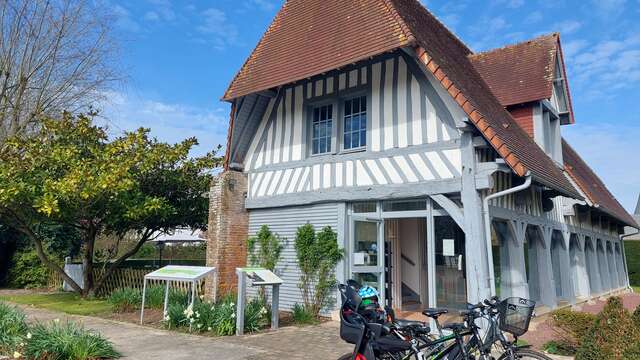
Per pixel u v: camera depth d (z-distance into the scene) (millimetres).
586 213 14828
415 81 8508
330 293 9211
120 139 10977
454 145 7852
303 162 10008
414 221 11648
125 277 12250
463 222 7535
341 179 9297
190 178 12320
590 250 15375
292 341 7066
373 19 8984
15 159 10258
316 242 9516
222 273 10406
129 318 9086
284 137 10516
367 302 4613
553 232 12109
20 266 15344
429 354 4441
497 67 12445
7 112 14750
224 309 7844
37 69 15008
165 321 8078
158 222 12180
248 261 10773
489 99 10133
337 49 9156
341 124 9641
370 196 8750
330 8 10383
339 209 9305
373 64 9133
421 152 8227
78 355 5645
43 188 9688
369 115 9055
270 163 10703
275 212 10508
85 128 11305
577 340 6195
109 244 19969
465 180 7582
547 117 11914
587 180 15180
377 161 8797
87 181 9625
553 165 10789
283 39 10977
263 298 9547
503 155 7125
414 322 4586
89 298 11828
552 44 11969
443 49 10328
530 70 11617
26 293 13734
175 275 8266
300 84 10352
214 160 12438
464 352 4301
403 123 8547
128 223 12008
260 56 11102
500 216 8117
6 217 11305
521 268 8547
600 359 4941
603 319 5215
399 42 7945
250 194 11000
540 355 4094
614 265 18656
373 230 9039
